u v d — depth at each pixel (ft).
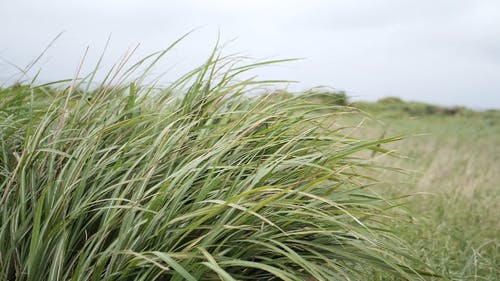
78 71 8.48
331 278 6.75
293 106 9.76
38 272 6.75
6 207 7.37
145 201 7.59
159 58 9.72
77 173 7.32
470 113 65.82
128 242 6.70
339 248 8.00
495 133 51.93
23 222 7.16
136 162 7.54
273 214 7.27
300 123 9.24
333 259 8.27
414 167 26.94
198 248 6.39
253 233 7.43
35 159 7.76
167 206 7.23
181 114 9.10
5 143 9.00
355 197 9.34
